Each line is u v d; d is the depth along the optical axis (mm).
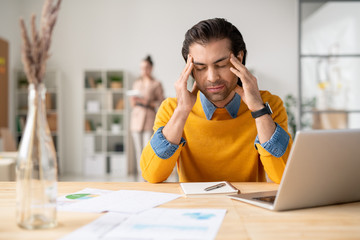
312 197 914
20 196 765
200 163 1502
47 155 769
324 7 4801
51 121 6547
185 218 830
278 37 6629
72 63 6730
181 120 1314
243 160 1484
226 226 774
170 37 6711
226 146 1479
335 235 718
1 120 6141
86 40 6727
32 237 708
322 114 4809
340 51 4781
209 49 1222
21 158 762
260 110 1289
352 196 985
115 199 1025
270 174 1330
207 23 1242
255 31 6656
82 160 6738
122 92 6812
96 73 6812
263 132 1292
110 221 811
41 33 728
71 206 945
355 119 4750
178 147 1330
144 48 6727
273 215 861
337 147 882
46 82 6699
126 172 6492
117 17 6727
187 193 1071
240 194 1064
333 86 4801
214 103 1446
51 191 769
